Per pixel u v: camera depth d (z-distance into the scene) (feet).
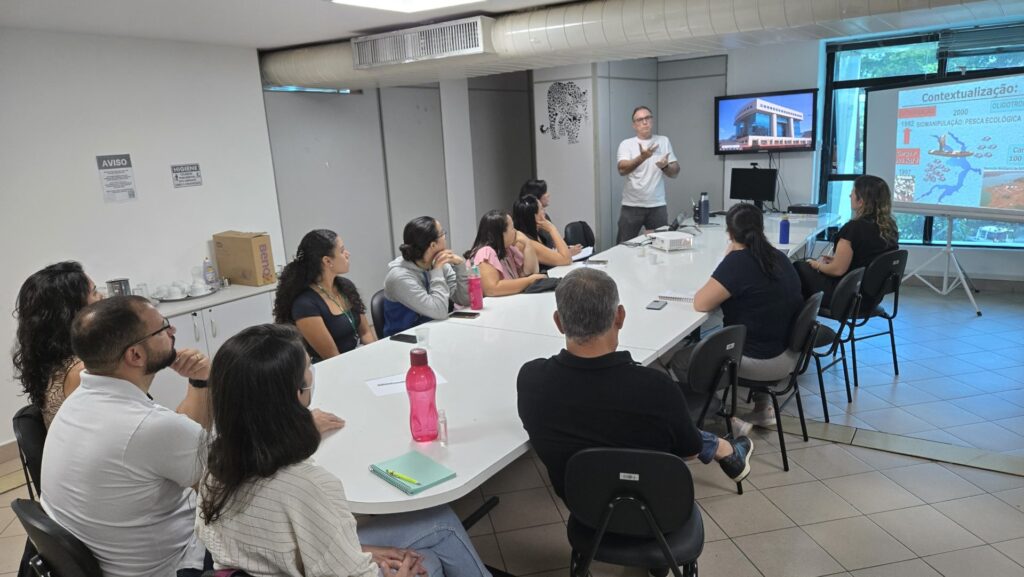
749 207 9.34
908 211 18.84
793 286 9.31
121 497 4.78
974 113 17.21
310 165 16.72
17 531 9.12
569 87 20.45
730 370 8.36
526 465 10.14
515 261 12.15
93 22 11.18
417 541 5.29
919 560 7.38
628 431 5.32
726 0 10.97
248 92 15.10
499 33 12.82
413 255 10.10
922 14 11.07
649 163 19.61
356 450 5.68
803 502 8.63
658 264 12.92
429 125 20.02
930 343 14.52
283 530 3.86
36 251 11.59
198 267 14.39
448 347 8.42
